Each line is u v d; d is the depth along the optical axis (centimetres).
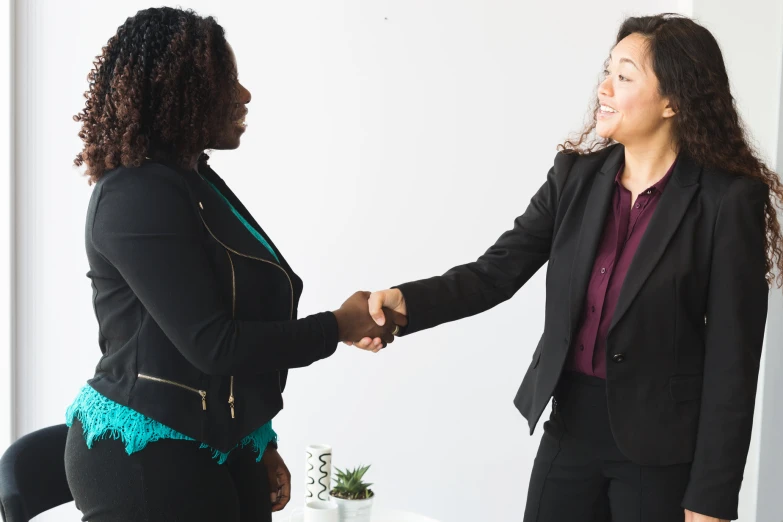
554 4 293
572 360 171
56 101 310
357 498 211
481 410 307
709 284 161
